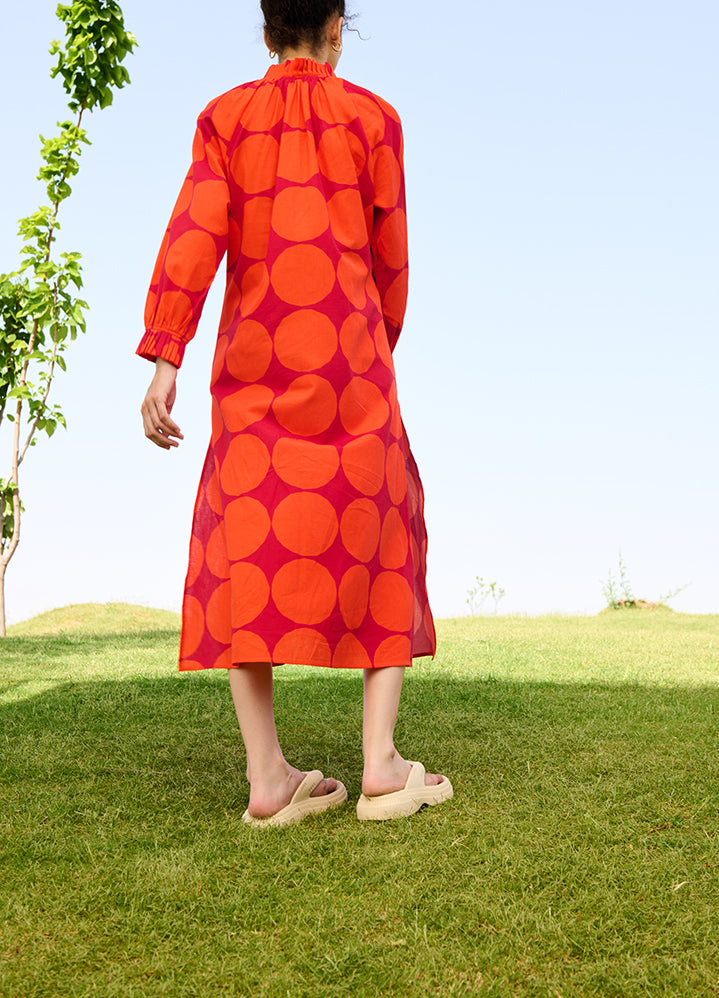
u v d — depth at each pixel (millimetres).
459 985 1064
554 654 4512
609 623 7594
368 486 1681
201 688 3182
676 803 1737
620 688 3219
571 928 1189
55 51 6848
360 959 1120
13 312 7004
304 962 1112
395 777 1713
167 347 1678
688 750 2152
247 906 1266
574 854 1436
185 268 1669
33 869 1400
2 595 6703
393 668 1722
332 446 1670
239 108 1732
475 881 1343
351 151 1732
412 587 1785
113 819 1678
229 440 1688
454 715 2639
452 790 1829
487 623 7348
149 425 1701
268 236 1706
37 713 2715
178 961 1125
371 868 1406
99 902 1275
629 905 1253
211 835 1579
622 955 1129
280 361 1679
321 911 1251
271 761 1691
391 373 1784
